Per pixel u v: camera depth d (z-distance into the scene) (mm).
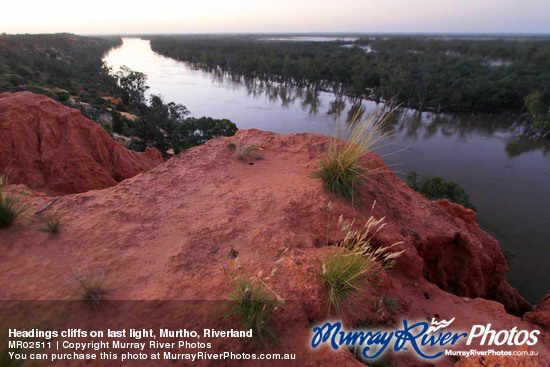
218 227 4797
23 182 10133
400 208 6520
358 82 86000
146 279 3703
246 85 124438
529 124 66250
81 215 4875
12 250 3924
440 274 6418
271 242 4469
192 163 7152
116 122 50781
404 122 72250
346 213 5383
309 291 3578
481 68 112812
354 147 5945
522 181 44219
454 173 46375
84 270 3701
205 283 3676
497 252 8172
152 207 5312
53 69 85062
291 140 8469
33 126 10719
